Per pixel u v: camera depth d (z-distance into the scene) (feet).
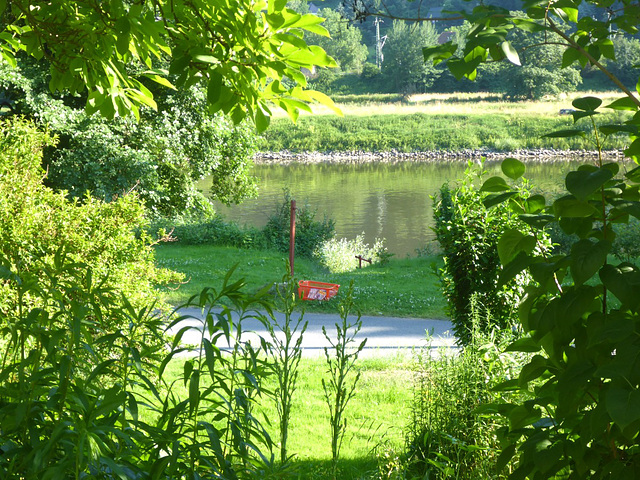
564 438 7.10
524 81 306.96
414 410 17.97
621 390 5.77
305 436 20.56
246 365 8.54
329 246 74.79
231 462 7.76
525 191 21.71
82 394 6.37
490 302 22.76
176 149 75.36
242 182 87.76
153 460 7.14
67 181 68.54
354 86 358.84
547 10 7.02
